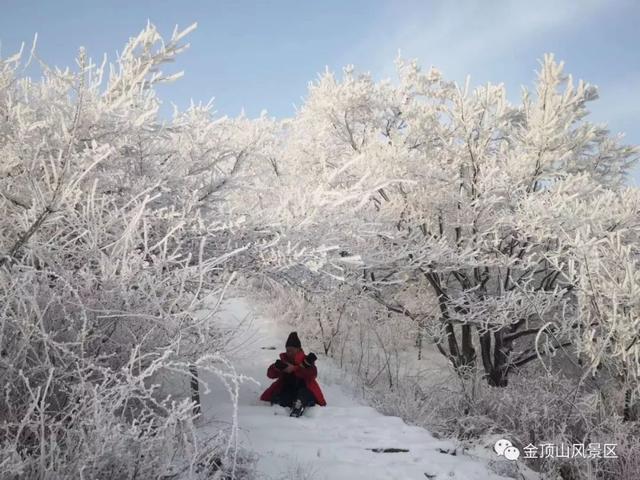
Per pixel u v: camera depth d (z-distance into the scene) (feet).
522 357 30.07
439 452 15.30
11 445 6.67
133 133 12.44
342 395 23.77
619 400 17.99
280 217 14.08
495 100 30.96
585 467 15.24
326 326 34.14
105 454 7.14
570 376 27.40
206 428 12.54
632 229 25.71
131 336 9.73
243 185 15.17
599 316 19.45
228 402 19.20
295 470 11.94
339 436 15.84
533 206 27.09
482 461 15.42
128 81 12.04
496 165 31.32
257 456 12.10
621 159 37.93
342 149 36.88
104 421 7.33
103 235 9.86
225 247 13.50
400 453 14.74
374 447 14.83
